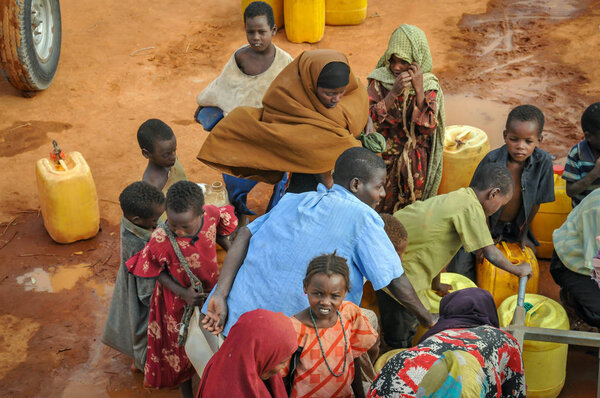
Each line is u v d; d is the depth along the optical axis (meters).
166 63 9.84
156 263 4.00
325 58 4.76
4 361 5.05
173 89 9.20
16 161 7.62
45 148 7.88
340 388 3.24
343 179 3.65
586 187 5.21
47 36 8.95
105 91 9.12
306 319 3.16
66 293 5.75
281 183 5.88
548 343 4.37
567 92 8.89
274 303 3.40
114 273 5.98
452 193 4.55
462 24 10.89
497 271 5.11
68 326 5.40
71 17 11.06
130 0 11.65
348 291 3.24
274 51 5.87
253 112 5.02
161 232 3.97
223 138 5.00
